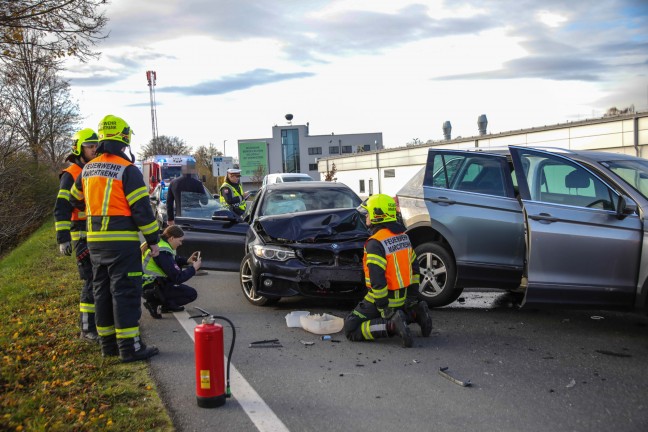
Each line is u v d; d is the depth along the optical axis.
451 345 5.39
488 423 3.68
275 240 6.79
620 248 5.34
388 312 5.36
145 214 4.86
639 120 16.30
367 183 33.91
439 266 6.67
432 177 6.86
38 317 6.44
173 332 5.99
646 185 5.71
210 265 8.24
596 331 5.80
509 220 6.10
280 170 75.00
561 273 5.59
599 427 3.60
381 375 4.60
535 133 20.23
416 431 3.58
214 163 34.94
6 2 8.01
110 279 4.98
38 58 9.11
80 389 4.27
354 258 6.73
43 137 24.81
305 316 6.11
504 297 7.45
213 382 3.93
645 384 4.31
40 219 22.33
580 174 5.75
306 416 3.82
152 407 3.96
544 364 4.80
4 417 3.70
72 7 8.53
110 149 4.89
